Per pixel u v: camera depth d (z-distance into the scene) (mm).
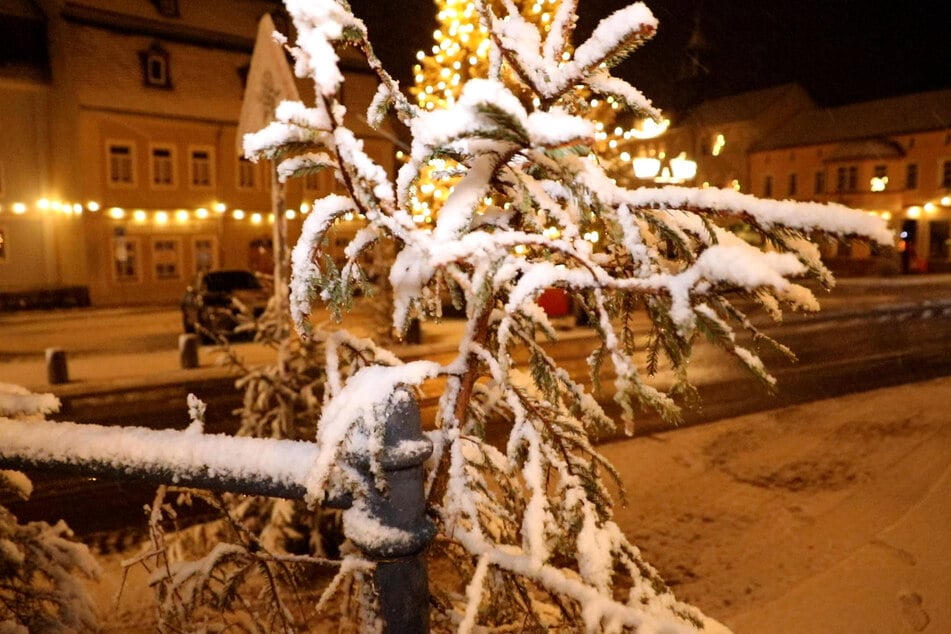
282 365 4500
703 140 45969
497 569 1654
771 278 1117
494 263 1284
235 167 30781
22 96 27594
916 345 14195
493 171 1333
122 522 5688
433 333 15477
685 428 7824
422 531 1331
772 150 46344
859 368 11711
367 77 28875
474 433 2012
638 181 8969
